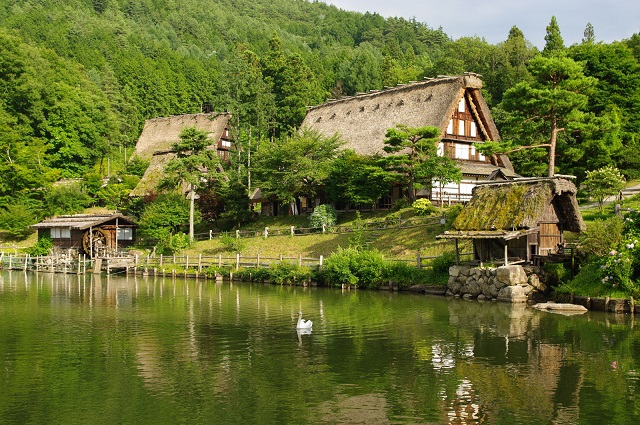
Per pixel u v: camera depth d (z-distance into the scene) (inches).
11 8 6835.6
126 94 4635.8
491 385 681.6
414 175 1989.4
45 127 3563.0
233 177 2679.6
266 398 646.5
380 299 1359.5
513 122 1705.2
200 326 1052.5
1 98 3567.9
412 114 2317.9
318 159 2319.1
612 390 659.4
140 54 5634.8
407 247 1723.7
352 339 925.8
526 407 611.5
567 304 1159.0
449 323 1042.7
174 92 4977.9
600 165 1957.4
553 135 1672.0
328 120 2719.0
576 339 897.5
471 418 583.5
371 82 4896.7
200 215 2568.9
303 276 1681.8
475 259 1419.8
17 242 2787.9
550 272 1283.2
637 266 1145.4
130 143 4480.8
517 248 1354.6
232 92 2901.1
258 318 1130.7
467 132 2329.0
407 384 689.6
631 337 906.7
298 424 572.7
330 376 724.0
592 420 575.2
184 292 1576.0
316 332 984.3
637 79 2158.0
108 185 3157.0
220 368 764.6
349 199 2135.8
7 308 1285.7
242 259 2004.2
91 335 978.1
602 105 2117.4
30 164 3100.4
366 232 1924.2
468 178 2192.4
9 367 778.2
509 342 885.2
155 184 2967.5
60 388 687.7
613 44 2236.7
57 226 2413.9
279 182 2299.5
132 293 1562.5
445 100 2230.6
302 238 2070.6
